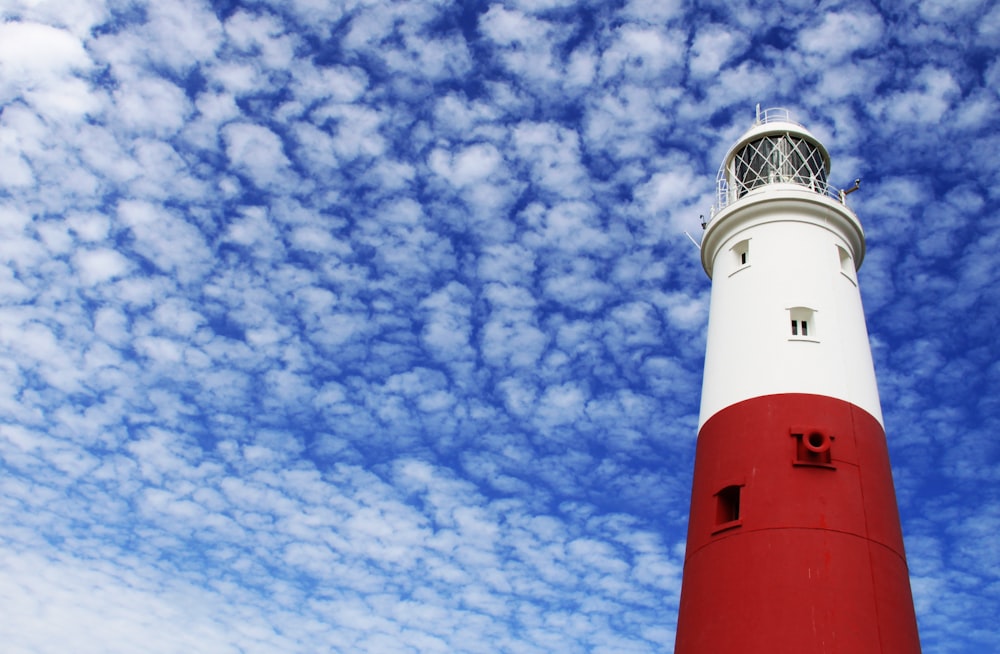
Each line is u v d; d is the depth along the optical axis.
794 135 27.83
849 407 21.69
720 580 19.77
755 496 20.39
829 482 20.22
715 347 24.17
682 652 19.91
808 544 19.27
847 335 23.02
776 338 22.66
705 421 23.19
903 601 19.20
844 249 25.06
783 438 20.97
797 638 18.06
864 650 17.91
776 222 24.97
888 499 20.83
